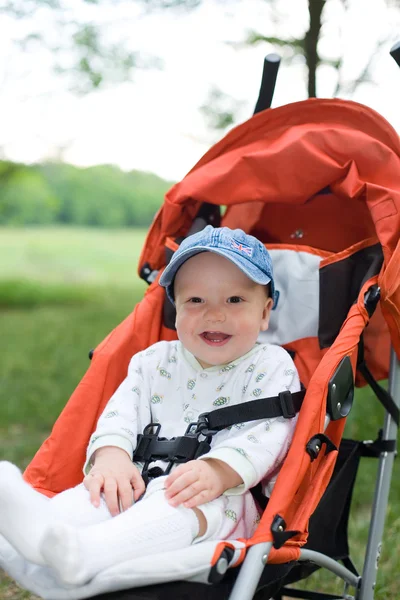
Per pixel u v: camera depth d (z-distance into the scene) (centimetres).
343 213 224
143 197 2412
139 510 146
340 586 258
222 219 246
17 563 146
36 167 1254
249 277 174
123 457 168
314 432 163
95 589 133
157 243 232
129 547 138
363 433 404
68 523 145
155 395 188
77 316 935
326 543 196
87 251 1938
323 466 166
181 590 141
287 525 157
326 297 202
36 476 181
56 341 729
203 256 178
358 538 294
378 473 206
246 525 162
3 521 138
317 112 223
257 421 170
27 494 140
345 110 217
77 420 188
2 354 668
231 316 175
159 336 217
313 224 227
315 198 229
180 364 189
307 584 261
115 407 181
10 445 405
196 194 221
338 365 171
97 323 863
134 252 1975
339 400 171
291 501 153
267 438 162
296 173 212
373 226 217
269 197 218
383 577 253
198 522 148
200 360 187
